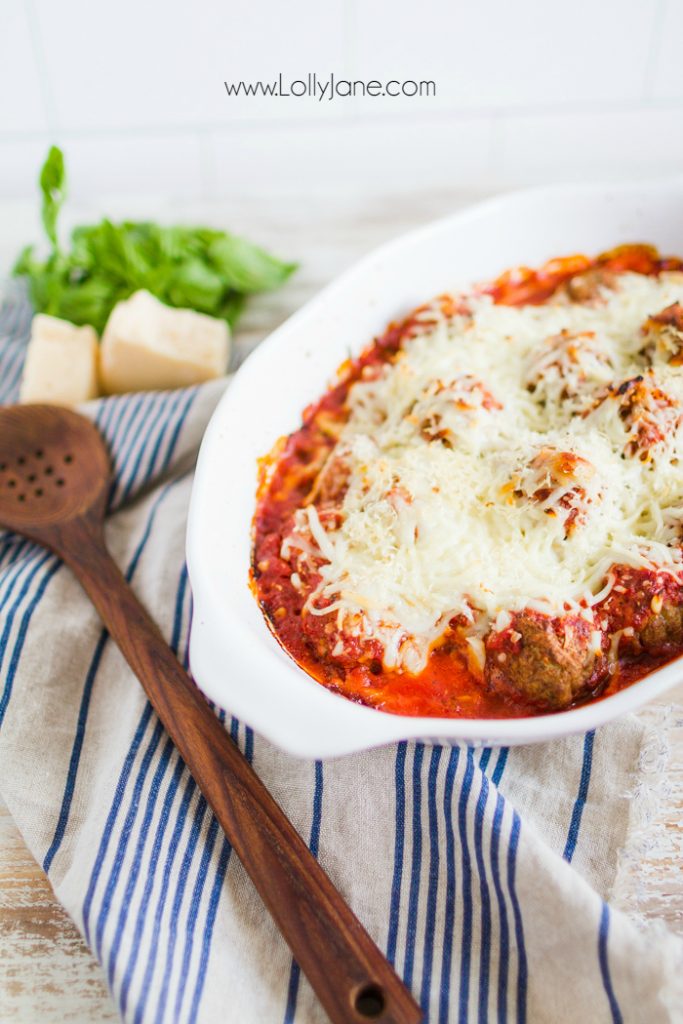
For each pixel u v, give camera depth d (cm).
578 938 56
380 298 75
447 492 64
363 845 60
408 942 58
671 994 54
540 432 69
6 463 74
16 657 66
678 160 99
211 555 60
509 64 94
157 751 62
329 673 62
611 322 73
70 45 92
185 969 56
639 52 93
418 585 62
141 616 67
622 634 61
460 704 61
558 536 62
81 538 71
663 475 64
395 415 70
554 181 99
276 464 70
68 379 81
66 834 61
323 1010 56
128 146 97
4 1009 58
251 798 59
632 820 60
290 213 95
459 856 59
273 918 56
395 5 91
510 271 78
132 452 74
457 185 98
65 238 94
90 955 59
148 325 81
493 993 57
